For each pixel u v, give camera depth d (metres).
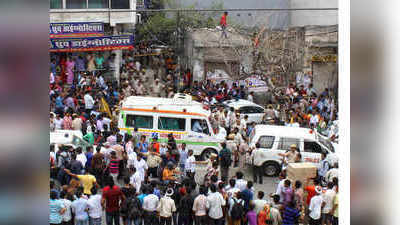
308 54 28.69
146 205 12.08
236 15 31.30
